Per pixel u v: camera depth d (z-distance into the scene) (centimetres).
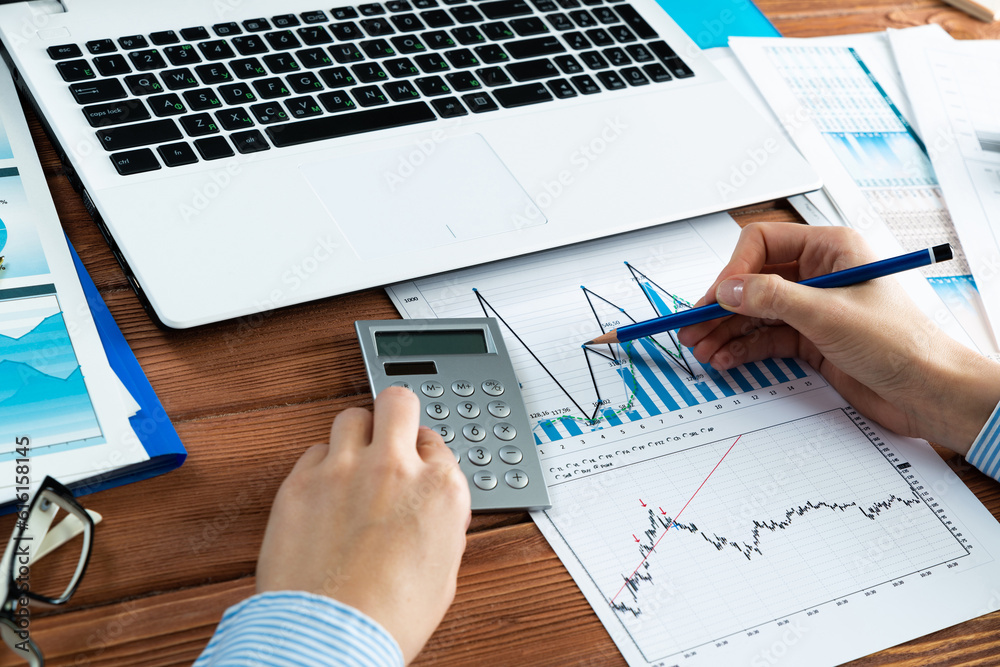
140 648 37
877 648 42
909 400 52
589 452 49
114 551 40
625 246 63
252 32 65
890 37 86
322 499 39
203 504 43
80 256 53
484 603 41
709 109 70
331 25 67
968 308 61
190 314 48
